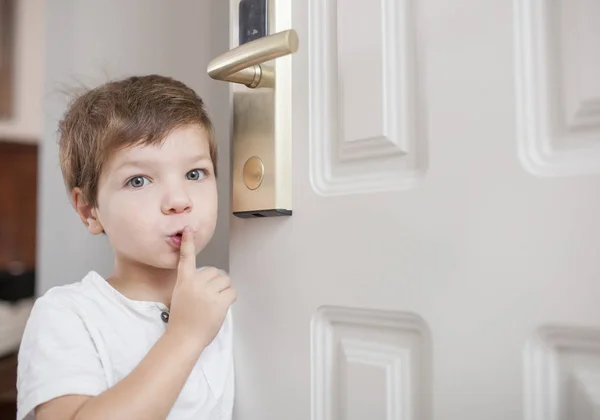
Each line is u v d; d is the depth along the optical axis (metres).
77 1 0.98
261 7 0.58
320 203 0.53
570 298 0.37
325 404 0.53
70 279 0.94
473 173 0.42
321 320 0.53
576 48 0.38
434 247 0.44
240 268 0.61
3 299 2.28
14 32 3.06
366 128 0.50
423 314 0.45
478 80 0.42
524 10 0.41
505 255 0.40
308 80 0.55
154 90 0.59
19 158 3.04
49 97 0.99
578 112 0.38
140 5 0.92
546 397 0.38
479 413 0.41
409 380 0.47
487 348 0.41
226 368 0.60
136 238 0.54
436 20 0.45
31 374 0.54
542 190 0.38
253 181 0.58
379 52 0.49
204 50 0.86
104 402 0.50
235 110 0.60
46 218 0.98
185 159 0.56
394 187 0.47
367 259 0.49
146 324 0.59
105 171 0.56
